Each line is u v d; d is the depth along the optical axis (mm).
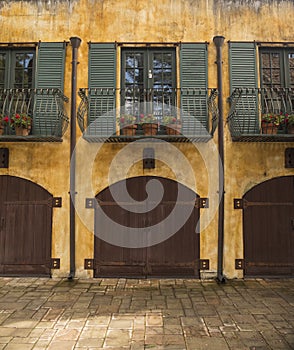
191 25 6375
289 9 6387
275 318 4191
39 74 6266
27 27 6383
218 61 6074
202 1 6363
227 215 6082
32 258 6059
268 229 6078
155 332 3814
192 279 5953
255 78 6234
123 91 6293
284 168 6145
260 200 6121
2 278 5961
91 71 6262
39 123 6020
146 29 6363
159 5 6410
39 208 6129
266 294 5117
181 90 6117
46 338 3664
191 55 6270
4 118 5832
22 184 6176
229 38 6359
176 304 4691
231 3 6418
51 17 6406
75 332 3811
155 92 6273
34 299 4891
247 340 3623
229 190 6109
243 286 5531
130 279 5953
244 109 6055
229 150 6156
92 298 4941
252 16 6395
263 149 6176
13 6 6414
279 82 6340
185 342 3582
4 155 6168
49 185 6129
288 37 6371
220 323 4047
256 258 6027
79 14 6406
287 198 6129
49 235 6074
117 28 6367
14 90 6281
